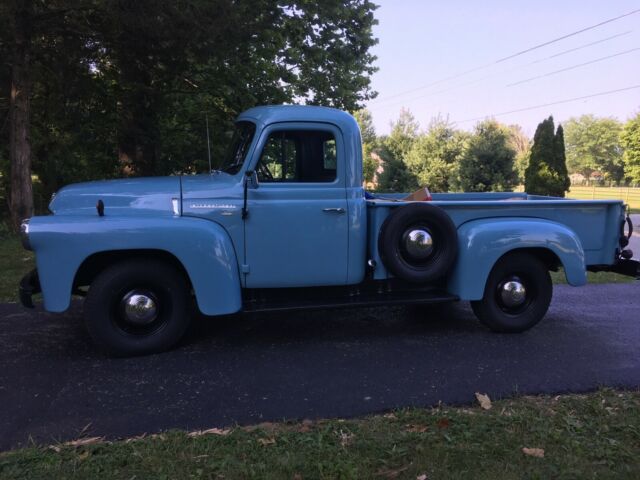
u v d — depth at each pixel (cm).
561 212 545
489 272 512
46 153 1547
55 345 480
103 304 440
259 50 1296
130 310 448
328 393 387
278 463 289
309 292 501
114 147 1435
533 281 535
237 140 516
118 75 1156
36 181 1592
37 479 272
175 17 918
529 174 1645
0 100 1172
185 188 466
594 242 556
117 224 432
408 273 489
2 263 868
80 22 999
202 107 1444
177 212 457
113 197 459
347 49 1437
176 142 1509
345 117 489
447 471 285
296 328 543
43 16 981
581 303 675
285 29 1309
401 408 363
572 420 345
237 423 339
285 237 473
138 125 1259
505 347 495
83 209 458
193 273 443
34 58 1061
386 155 3441
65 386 392
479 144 2486
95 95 1197
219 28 959
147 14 892
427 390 395
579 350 489
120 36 992
